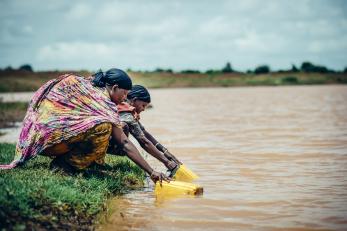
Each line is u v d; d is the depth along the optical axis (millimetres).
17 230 4023
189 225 4754
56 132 5922
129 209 5305
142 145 6672
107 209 5191
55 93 6164
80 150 6074
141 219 4938
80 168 6152
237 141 10609
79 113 6008
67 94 6133
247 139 10906
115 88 6297
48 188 5039
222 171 7344
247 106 23000
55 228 4371
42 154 6148
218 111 20094
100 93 6191
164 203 5562
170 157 7051
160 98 33625
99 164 6668
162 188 6098
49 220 4488
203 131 12773
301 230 4578
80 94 6129
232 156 8664
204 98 32531
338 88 45469
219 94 38469
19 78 54938
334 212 5102
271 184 6414
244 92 41656
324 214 5039
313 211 5152
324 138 10625
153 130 13211
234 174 7105
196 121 15820
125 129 6523
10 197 4473
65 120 5961
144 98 6930
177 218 4977
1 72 55938
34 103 6238
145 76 65062
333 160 7996
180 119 16703
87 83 6270
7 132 13672
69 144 6012
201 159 8414
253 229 4621
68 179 5711
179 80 64500
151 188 6340
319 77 65188
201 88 58344
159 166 7789
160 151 7082
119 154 6754
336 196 5727
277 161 8047
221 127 13719
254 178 6805
